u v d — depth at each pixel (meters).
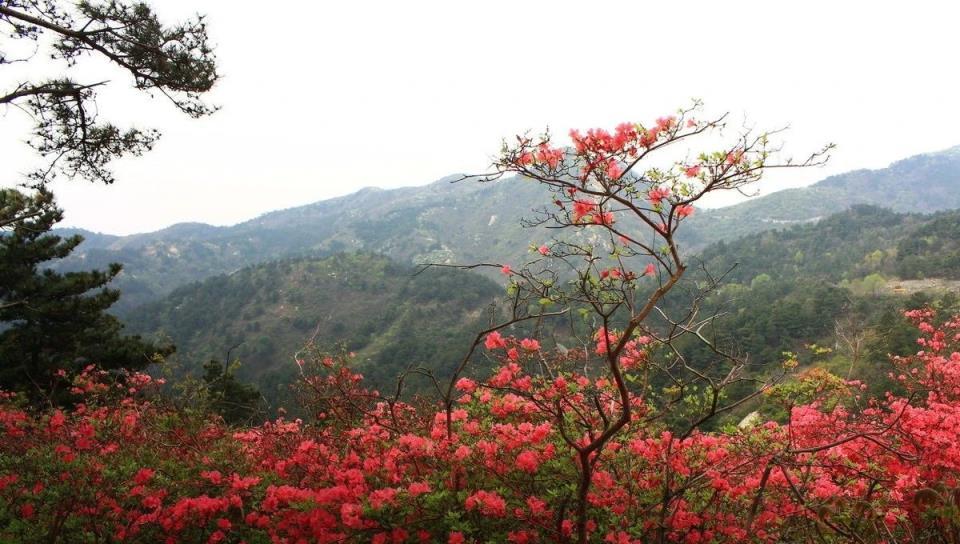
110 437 6.39
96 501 4.77
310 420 6.55
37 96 8.48
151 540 4.84
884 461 4.64
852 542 4.31
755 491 4.59
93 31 8.48
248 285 114.19
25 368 15.71
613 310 3.85
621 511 4.34
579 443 4.44
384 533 4.11
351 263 125.88
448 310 93.69
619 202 3.88
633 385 6.36
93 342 17.64
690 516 4.40
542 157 3.94
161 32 8.80
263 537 4.69
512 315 4.40
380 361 60.09
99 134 9.02
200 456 5.84
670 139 3.74
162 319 104.75
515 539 4.04
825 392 5.22
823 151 3.50
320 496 4.30
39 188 9.01
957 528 3.86
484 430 4.88
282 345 91.19
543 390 4.62
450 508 4.17
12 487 5.21
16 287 16.42
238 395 17.73
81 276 17.75
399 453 4.66
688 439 4.82
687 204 3.76
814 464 4.65
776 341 41.41
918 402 6.85
